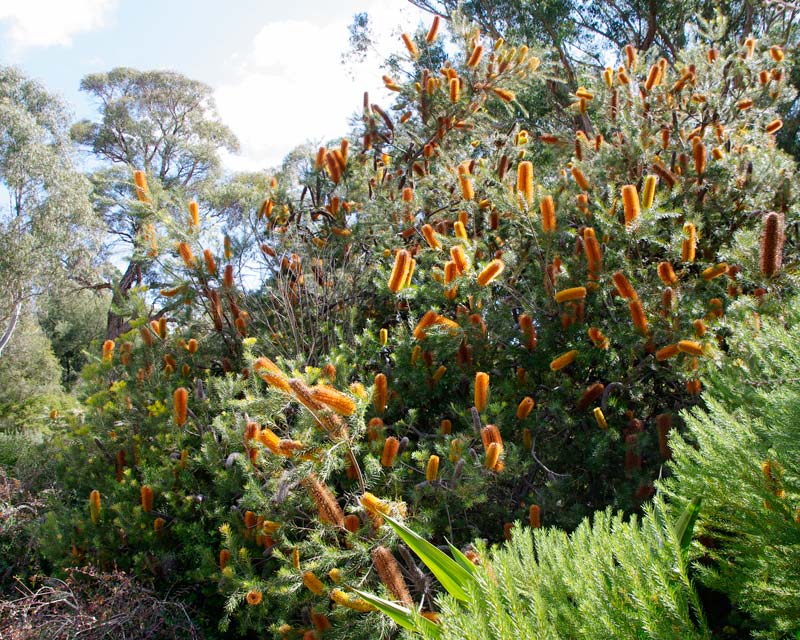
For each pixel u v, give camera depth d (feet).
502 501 11.04
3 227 71.36
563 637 4.84
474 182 15.72
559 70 39.11
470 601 5.11
